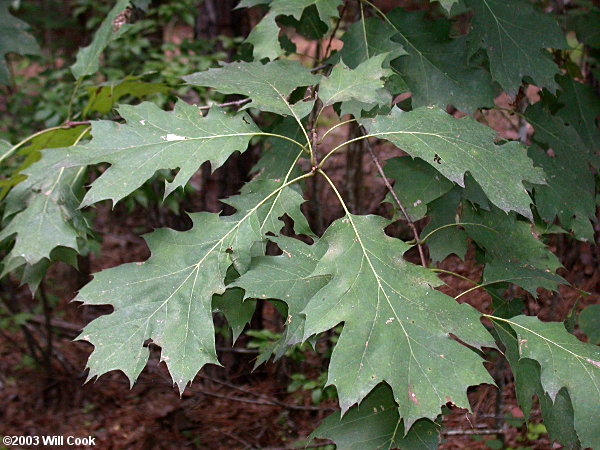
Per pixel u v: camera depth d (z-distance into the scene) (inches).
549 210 95.4
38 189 88.3
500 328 74.7
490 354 188.2
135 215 364.2
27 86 252.8
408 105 100.9
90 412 248.7
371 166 298.0
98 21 267.6
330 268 63.7
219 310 73.4
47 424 242.4
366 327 59.5
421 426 67.7
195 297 64.9
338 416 69.3
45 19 311.1
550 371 64.1
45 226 86.4
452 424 204.8
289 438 226.2
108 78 231.5
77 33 320.2
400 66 97.8
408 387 56.6
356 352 58.1
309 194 272.2
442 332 59.3
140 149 70.8
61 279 313.1
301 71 83.5
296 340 64.1
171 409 241.4
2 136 235.3
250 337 259.3
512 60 94.0
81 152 70.3
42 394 254.5
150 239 68.5
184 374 61.0
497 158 70.4
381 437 67.4
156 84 102.0
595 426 61.7
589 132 112.7
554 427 75.3
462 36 98.0
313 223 266.1
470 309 61.3
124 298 64.6
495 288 89.4
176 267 66.7
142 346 62.3
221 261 66.9
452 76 97.0
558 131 101.8
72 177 90.1
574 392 63.1
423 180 91.0
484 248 90.1
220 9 239.5
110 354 61.9
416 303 61.1
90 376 61.1
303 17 107.3
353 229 66.4
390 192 92.0
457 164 68.9
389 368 57.3
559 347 65.4
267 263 67.9
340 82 80.6
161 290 65.2
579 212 97.3
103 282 65.6
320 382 203.0
